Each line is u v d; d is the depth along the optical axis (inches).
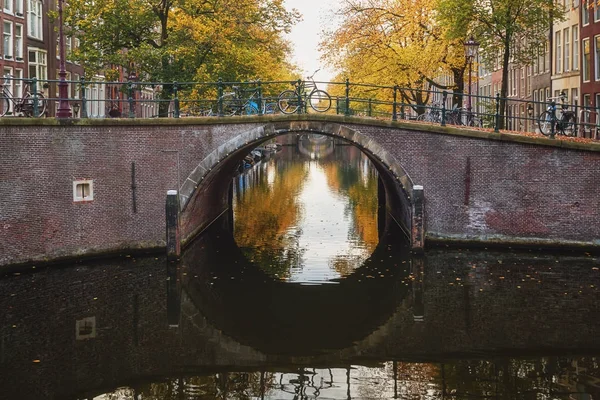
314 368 478.3
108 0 1083.3
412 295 640.4
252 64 1190.9
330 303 629.0
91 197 770.2
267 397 429.4
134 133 788.0
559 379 446.0
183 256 808.9
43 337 529.7
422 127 821.2
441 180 827.4
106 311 594.2
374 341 528.7
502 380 446.9
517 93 1692.9
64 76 760.3
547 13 1068.5
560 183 799.7
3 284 667.4
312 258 815.7
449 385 440.5
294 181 1813.5
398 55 1157.1
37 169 730.8
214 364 484.4
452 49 1137.4
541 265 736.3
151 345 521.7
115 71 1131.9
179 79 1128.2
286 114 828.6
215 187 1051.3
